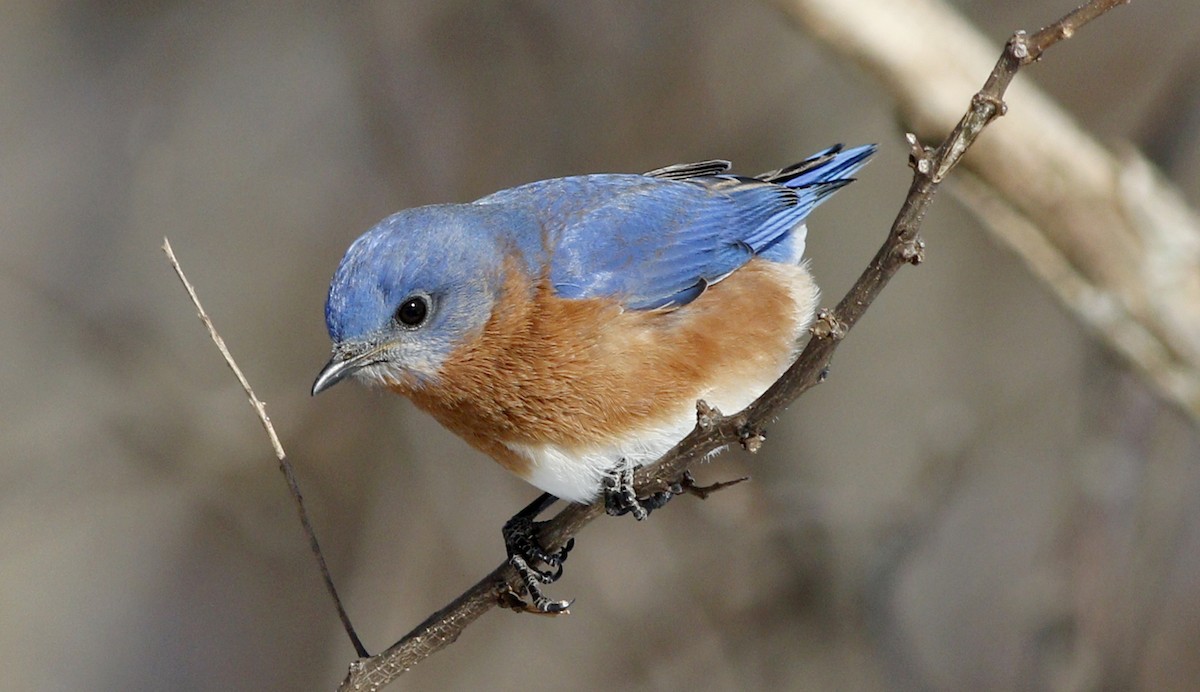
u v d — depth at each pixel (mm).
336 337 8727
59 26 15891
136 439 13883
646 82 14484
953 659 12516
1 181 15297
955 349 14758
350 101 14781
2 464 14125
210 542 14469
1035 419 13914
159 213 14930
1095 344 12070
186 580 14352
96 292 14734
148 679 14102
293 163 14930
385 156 14484
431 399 8922
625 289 9031
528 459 8930
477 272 8758
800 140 14633
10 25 15867
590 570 13023
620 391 8812
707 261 9469
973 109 6461
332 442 13719
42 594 14469
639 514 8320
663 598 12875
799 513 12797
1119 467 11508
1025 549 12945
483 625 13250
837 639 12508
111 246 15023
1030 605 11930
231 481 13758
